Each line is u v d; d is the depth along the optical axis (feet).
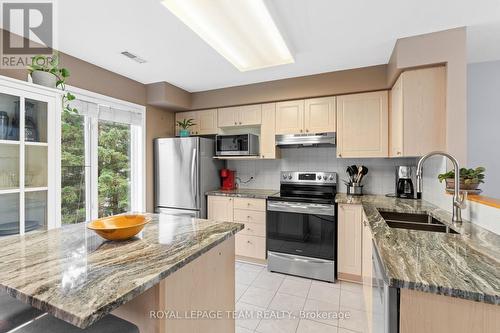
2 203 5.64
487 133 7.98
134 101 9.80
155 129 10.93
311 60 7.96
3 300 3.49
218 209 10.30
